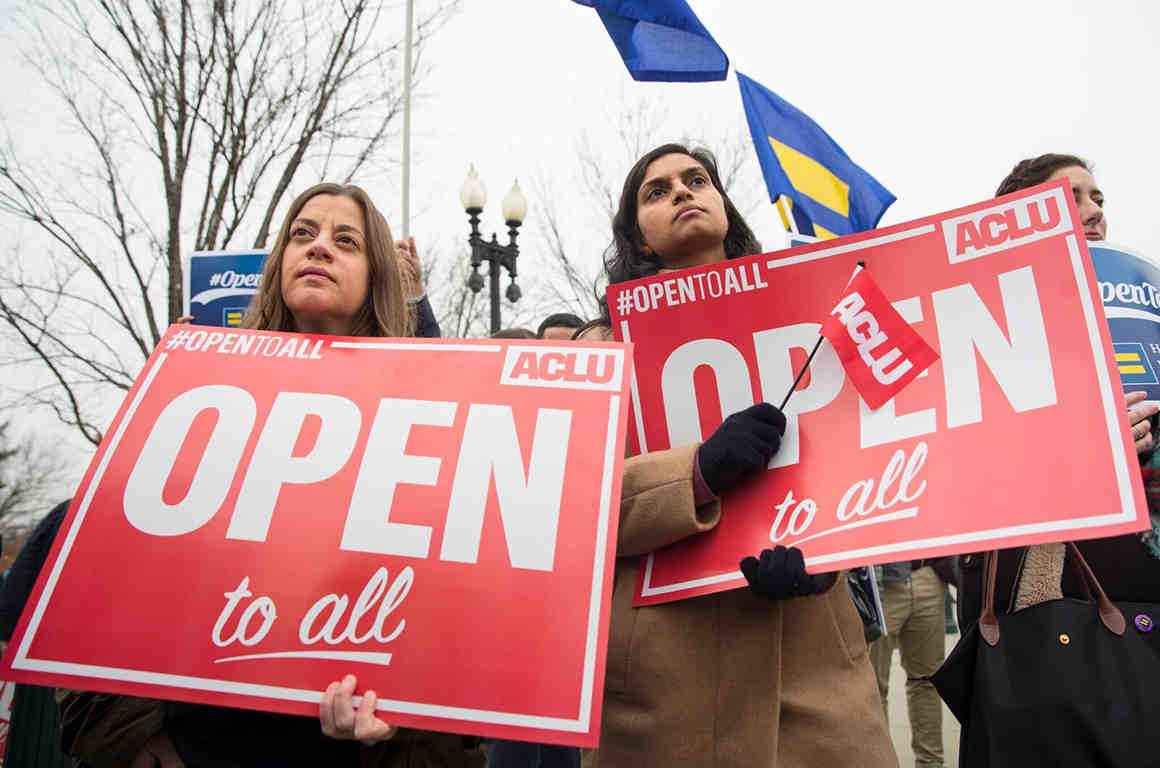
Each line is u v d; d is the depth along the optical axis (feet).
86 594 4.66
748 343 5.99
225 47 26.21
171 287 26.58
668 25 9.15
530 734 4.20
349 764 4.83
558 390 5.27
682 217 6.74
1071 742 5.28
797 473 5.50
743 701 5.38
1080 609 5.59
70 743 4.91
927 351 5.43
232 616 4.57
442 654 4.41
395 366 5.48
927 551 4.96
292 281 6.10
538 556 4.65
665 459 5.53
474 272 32.48
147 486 4.97
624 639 5.68
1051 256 5.49
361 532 4.77
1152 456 5.92
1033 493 4.95
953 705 5.97
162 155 26.07
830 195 10.16
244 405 5.30
